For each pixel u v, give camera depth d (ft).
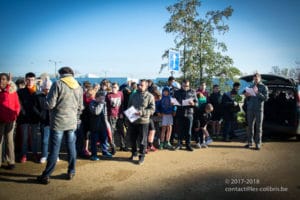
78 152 19.35
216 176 15.60
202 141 23.11
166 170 16.57
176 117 22.38
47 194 12.80
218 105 26.58
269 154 20.63
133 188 13.66
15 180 14.47
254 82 22.29
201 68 35.99
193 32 36.24
